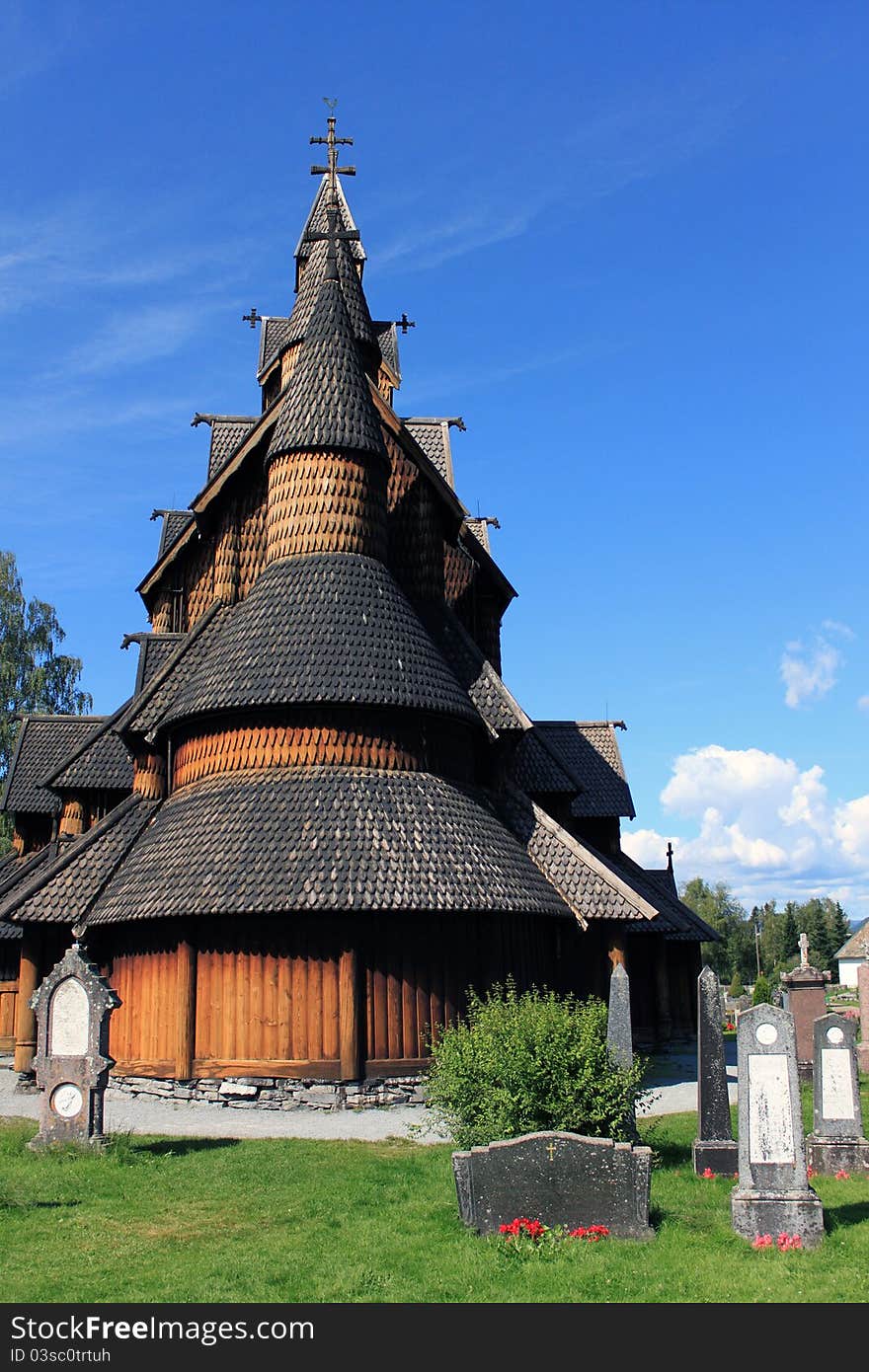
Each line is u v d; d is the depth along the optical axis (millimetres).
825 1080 16203
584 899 24719
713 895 160000
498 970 23141
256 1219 12836
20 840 33156
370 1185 14391
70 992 16562
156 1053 22641
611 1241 11695
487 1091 13688
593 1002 15531
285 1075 21422
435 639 28344
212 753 24469
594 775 34656
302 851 21875
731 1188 13914
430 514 29688
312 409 26688
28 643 58688
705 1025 15234
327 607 24812
